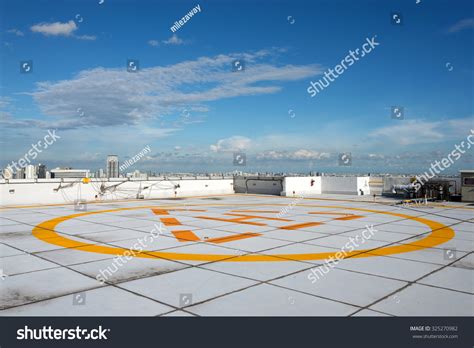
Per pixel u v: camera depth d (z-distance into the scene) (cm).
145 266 787
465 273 731
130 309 549
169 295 607
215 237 1130
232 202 2430
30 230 1264
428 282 672
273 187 3108
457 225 1377
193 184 3094
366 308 550
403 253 909
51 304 570
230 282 673
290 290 629
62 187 2369
